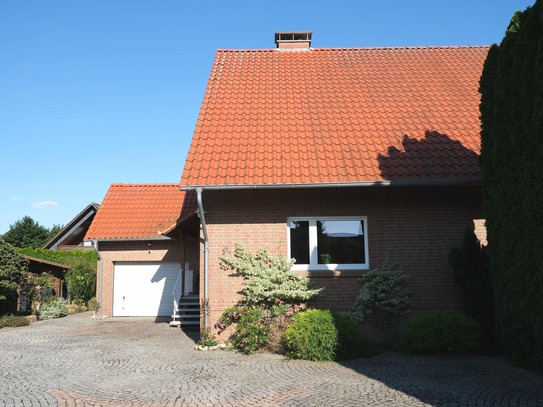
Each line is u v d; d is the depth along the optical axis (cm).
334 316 1011
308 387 764
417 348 1010
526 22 891
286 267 1167
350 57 1809
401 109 1438
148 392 749
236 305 1170
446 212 1203
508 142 937
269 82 1602
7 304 1917
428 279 1180
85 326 1727
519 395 705
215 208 1199
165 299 2142
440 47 1873
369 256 1188
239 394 731
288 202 1199
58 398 720
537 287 829
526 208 859
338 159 1202
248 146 1256
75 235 3212
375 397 702
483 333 1057
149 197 2322
